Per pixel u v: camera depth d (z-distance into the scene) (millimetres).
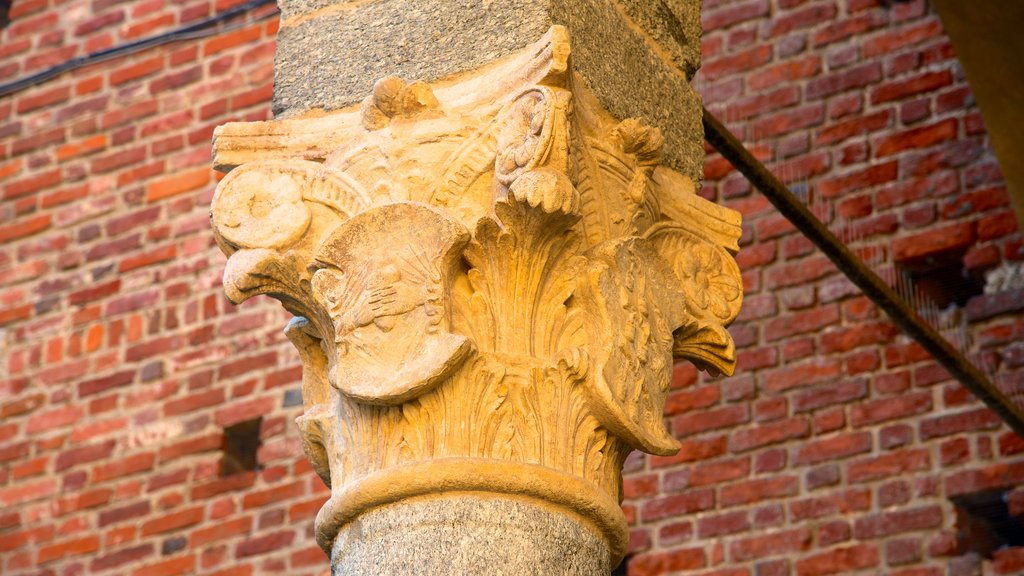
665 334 4211
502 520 3773
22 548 9664
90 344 10016
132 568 9359
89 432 9805
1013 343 8195
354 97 4383
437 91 4273
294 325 4324
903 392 8297
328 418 4172
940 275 8562
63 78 10688
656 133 4301
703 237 4586
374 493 3834
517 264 3957
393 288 3887
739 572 8227
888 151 8750
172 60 10430
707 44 9336
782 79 9094
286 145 4301
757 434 8484
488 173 4016
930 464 8109
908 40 8945
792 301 8688
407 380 3797
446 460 3799
